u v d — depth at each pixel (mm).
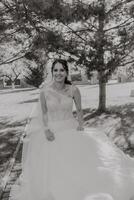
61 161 4215
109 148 4520
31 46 11805
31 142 4871
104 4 9203
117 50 8898
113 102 21156
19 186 5250
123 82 49625
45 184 4105
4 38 11922
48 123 4656
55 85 4621
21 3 8977
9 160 8383
